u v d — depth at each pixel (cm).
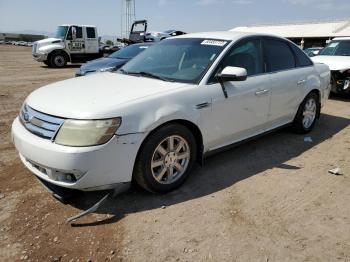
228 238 284
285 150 481
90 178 293
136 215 312
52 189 329
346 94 833
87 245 272
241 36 432
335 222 310
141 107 313
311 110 554
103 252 265
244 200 343
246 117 419
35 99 337
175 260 258
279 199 347
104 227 294
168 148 341
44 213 313
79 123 288
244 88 406
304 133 552
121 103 308
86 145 285
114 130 294
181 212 318
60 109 302
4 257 257
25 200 334
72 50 1850
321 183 384
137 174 326
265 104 444
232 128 404
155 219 306
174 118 332
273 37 484
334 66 816
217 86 377
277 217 315
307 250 272
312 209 330
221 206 330
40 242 274
